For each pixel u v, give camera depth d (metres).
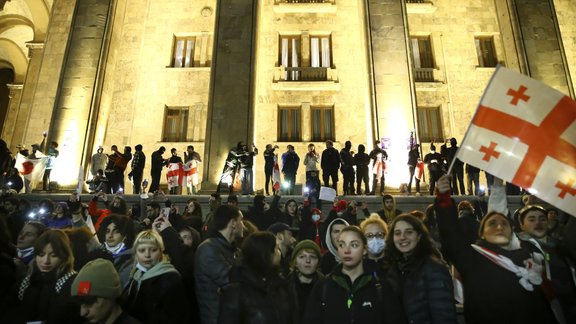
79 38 16.77
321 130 20.58
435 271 3.37
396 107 15.21
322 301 3.37
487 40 21.47
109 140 19.97
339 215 7.90
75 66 16.38
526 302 3.17
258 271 3.21
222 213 4.07
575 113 3.57
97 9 17.17
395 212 8.41
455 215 3.71
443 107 20.25
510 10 16.58
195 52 21.48
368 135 15.55
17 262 4.35
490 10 21.59
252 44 16.28
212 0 22.08
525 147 3.61
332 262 5.40
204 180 14.51
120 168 12.76
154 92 20.80
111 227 4.84
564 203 3.39
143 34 21.58
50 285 3.74
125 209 8.07
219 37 16.39
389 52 15.90
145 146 20.03
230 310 3.07
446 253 3.68
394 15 16.39
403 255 3.70
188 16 21.89
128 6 21.92
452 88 20.48
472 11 21.56
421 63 21.16
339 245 3.52
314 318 3.33
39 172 13.72
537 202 8.19
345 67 21.14
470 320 3.37
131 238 4.91
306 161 12.05
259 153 19.86
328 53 21.66
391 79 15.55
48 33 18.81
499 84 3.81
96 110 15.96
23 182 14.04
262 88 20.77
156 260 3.87
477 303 3.31
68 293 3.61
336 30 21.64
